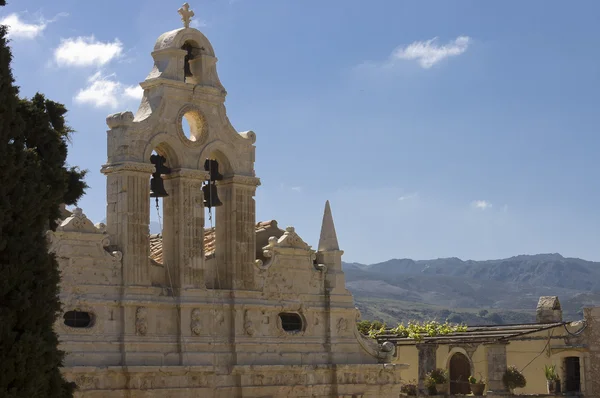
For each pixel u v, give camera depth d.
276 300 44.91
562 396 59.59
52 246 38.44
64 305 38.47
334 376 45.97
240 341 43.28
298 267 45.91
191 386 41.34
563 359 61.12
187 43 44.19
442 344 63.94
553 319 66.88
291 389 44.50
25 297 29.89
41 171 32.00
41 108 33.75
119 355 39.75
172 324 41.53
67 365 38.19
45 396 30.25
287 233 45.75
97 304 39.47
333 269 47.09
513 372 60.00
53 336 30.81
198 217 42.69
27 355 29.55
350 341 47.09
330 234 47.50
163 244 42.62
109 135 41.50
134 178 40.91
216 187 44.44
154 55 43.19
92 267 39.56
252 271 44.19
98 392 38.91
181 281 41.78
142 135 41.38
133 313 40.28
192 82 44.19
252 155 45.06
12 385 29.36
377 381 47.31
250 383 43.19
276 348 44.53
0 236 29.70
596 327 60.19
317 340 46.12
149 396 40.09
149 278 40.97
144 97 42.88
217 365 42.38
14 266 29.89
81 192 34.78
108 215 41.22
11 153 30.36
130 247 40.53
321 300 46.56
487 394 59.91
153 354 40.56
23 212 30.55
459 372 63.84
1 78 30.36
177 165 42.53
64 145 33.91
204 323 42.31
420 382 64.25
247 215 44.38
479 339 61.94
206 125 43.47
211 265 43.97
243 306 43.44
